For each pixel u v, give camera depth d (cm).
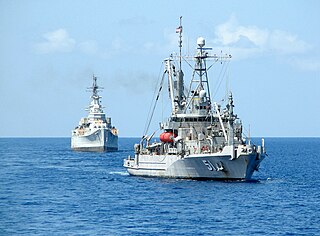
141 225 14575
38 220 15350
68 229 14225
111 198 19038
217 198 18475
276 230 14100
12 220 15375
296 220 15250
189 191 19762
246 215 15850
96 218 15512
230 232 13862
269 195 19250
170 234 13638
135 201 18275
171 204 17575
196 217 15562
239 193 19362
